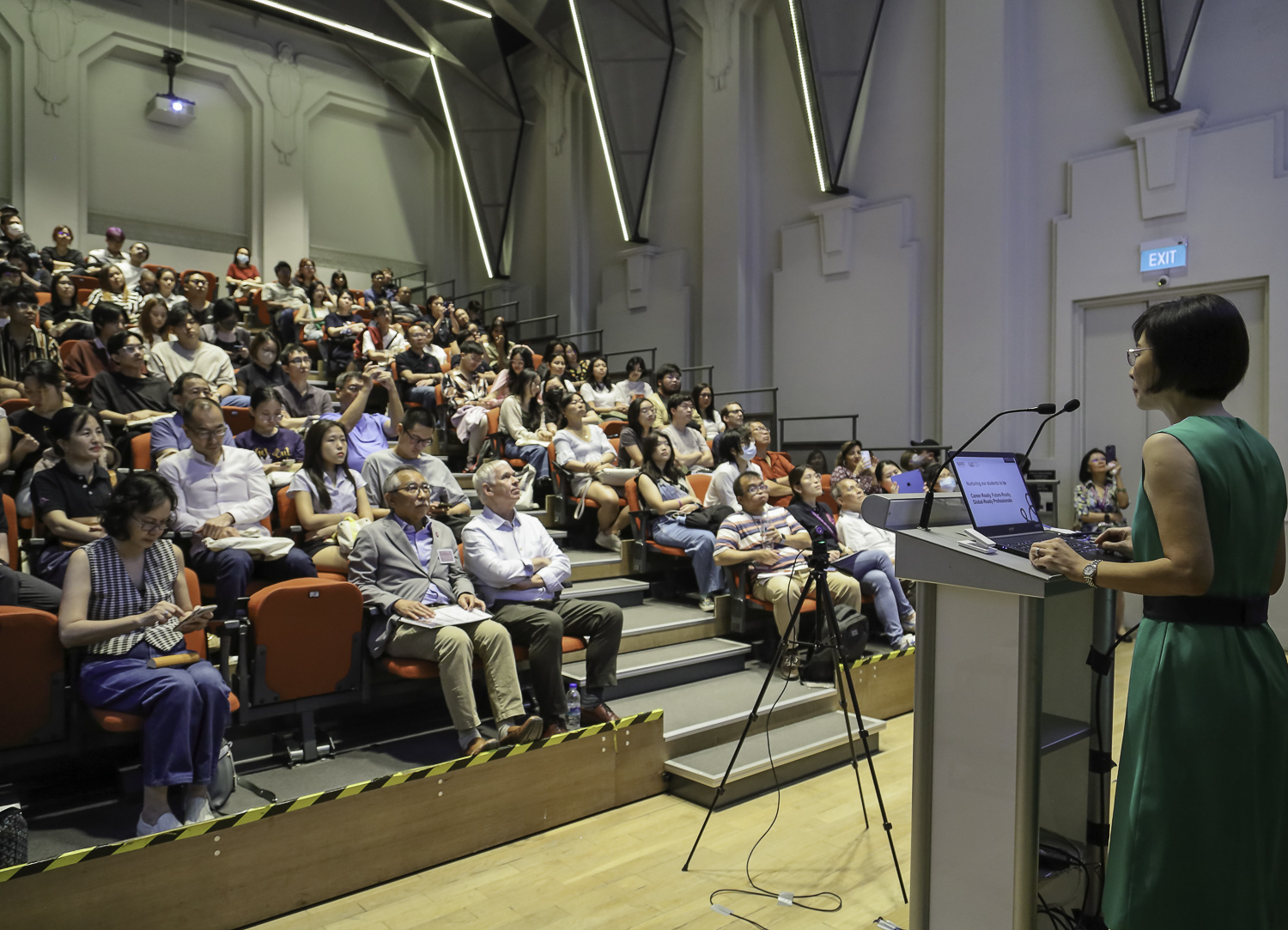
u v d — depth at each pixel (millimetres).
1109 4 5969
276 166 9945
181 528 3244
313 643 2865
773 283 7938
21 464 3473
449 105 10469
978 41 6398
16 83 8312
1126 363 5910
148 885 2098
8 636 2314
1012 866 1751
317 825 2377
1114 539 1895
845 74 7086
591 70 8445
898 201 7035
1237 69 5449
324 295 8328
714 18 8211
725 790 3105
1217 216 5438
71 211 8570
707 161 8297
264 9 9828
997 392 6285
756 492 4367
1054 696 2232
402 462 4176
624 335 9367
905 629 4656
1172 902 1488
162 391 4598
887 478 5965
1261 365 5344
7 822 2025
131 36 8992
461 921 2293
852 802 3119
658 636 4188
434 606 3125
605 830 2877
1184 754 1498
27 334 4645
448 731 3229
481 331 8648
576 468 5113
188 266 9461
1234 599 1526
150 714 2357
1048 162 6258
